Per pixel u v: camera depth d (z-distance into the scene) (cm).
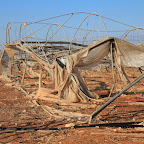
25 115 1531
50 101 2108
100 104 1997
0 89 2917
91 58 1800
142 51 1541
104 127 1200
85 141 981
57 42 2573
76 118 1423
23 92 2691
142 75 1309
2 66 3919
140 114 1545
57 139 1009
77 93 2138
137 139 1006
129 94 2523
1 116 1486
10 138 1029
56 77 2272
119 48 1590
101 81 3828
